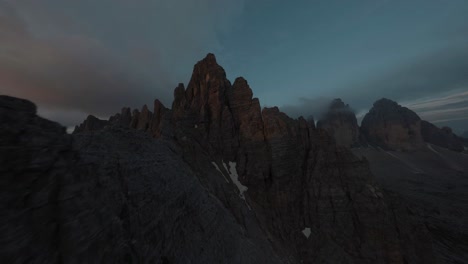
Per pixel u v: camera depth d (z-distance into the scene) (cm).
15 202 838
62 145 1174
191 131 7550
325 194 6575
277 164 7144
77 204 1101
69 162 1185
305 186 6988
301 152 7706
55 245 912
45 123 1125
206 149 7212
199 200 2941
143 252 1455
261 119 8369
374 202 6256
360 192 6538
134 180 1877
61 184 1062
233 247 2847
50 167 1034
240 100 8956
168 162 2861
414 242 5997
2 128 888
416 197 19062
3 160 848
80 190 1175
